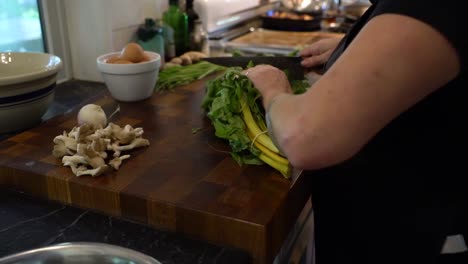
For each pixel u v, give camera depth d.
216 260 0.64
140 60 1.14
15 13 1.39
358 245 0.82
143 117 1.06
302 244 1.06
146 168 0.81
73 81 1.57
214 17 1.91
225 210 0.68
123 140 0.88
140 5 1.61
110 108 1.11
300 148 0.58
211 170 0.80
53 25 1.50
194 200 0.71
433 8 0.49
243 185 0.75
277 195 0.72
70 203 0.78
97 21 1.48
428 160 0.68
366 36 0.53
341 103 0.54
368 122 0.54
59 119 1.03
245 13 2.20
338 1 2.43
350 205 0.81
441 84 0.53
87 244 0.64
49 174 0.78
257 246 0.65
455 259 0.74
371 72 0.51
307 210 1.06
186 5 1.83
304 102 0.58
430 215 0.72
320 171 0.83
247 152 0.85
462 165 0.67
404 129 0.67
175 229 0.71
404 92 0.52
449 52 0.50
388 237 0.77
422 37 0.50
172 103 1.15
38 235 0.68
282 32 2.18
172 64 1.50
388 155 0.70
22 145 0.90
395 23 0.51
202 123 1.02
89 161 0.79
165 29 1.63
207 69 1.36
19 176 0.81
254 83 0.80
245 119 0.86
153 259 0.61
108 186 0.74
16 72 1.07
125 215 0.74
